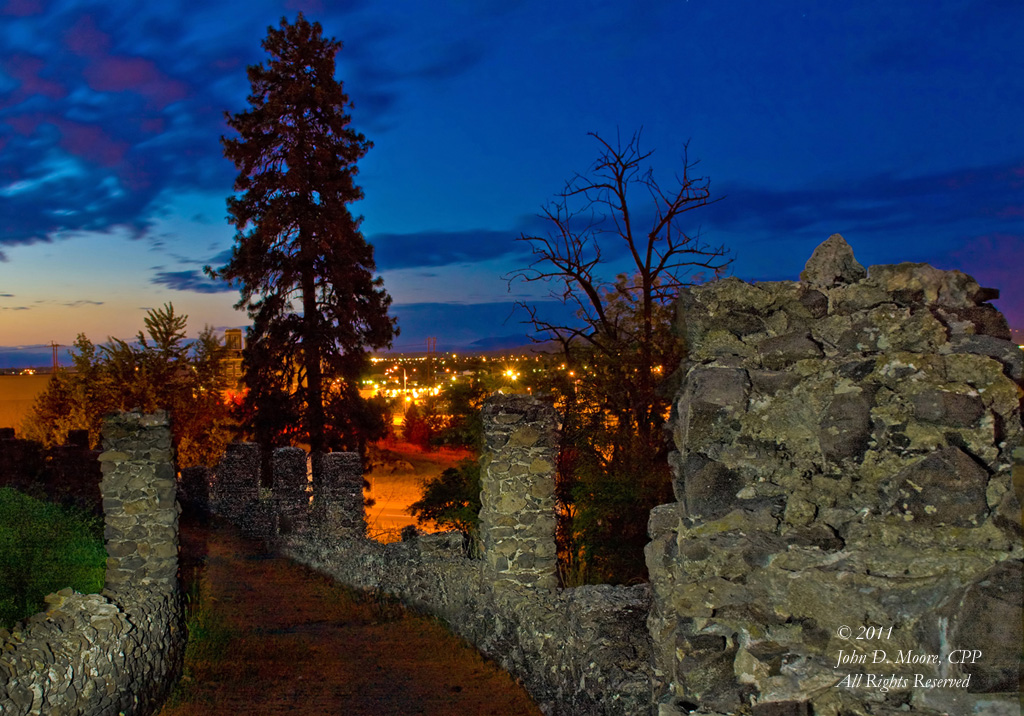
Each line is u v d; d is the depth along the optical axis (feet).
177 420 93.86
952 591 10.96
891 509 11.39
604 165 46.62
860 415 11.66
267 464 90.22
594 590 24.02
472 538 37.35
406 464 125.29
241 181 95.71
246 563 50.47
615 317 46.26
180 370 96.32
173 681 26.66
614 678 19.66
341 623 35.06
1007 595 10.57
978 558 10.96
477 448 48.67
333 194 95.50
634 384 42.01
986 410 11.10
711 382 12.45
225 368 102.32
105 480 28.63
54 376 108.68
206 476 75.72
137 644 24.09
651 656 13.64
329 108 96.73
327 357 93.81
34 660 19.75
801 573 11.76
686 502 12.57
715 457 12.38
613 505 34.47
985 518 11.00
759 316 12.64
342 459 53.36
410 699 25.45
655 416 40.55
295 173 92.63
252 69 97.25
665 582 12.89
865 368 11.75
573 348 46.62
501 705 24.80
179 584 30.42
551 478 28.66
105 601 23.84
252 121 95.25
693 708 12.12
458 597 32.22
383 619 35.40
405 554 37.73
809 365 12.07
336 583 43.65
